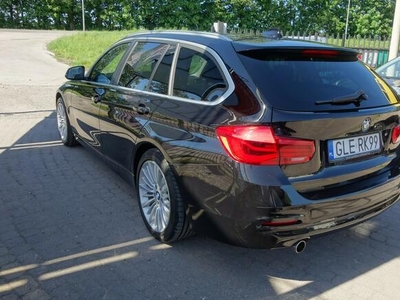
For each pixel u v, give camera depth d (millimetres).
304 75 2877
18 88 10875
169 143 3078
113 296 2705
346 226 2848
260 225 2516
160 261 3121
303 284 2898
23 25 45594
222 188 2646
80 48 19547
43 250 3219
